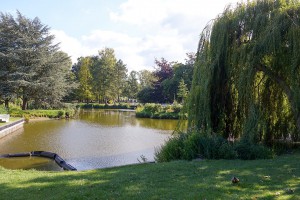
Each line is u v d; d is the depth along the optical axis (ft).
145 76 265.75
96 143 61.21
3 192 19.26
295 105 33.63
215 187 19.70
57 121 108.17
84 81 212.43
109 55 224.53
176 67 197.47
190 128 37.24
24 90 123.54
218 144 32.07
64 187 20.25
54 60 129.90
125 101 283.59
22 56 122.21
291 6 35.24
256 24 36.01
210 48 39.06
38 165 42.19
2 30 124.57
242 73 35.65
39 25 131.03
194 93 38.73
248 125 34.71
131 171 25.48
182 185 20.26
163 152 34.12
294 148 38.34
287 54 34.37
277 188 19.57
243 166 26.35
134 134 75.66
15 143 59.77
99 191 19.15
